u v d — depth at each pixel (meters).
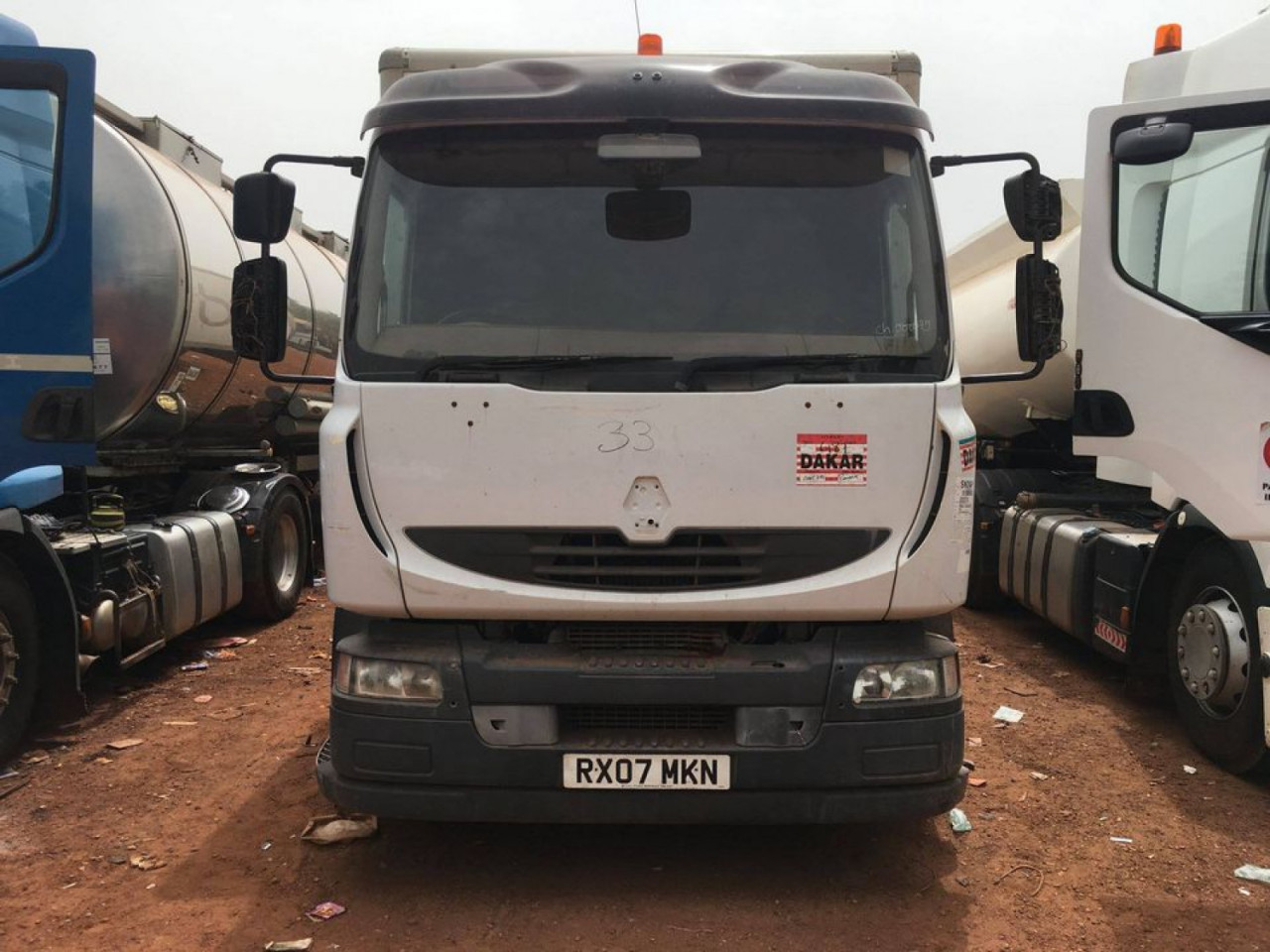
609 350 3.53
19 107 4.57
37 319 4.54
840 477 3.47
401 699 3.50
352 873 3.79
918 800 3.49
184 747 5.10
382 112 3.73
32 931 3.37
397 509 3.49
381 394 3.49
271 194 3.79
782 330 3.57
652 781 3.44
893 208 3.68
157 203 6.29
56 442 4.56
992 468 9.15
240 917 3.46
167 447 7.22
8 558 4.88
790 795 3.45
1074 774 4.78
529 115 3.67
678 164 3.68
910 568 3.45
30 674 5.00
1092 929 3.41
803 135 3.70
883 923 3.44
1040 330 3.80
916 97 4.56
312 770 4.78
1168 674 5.57
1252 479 3.75
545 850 4.00
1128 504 7.30
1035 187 3.82
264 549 7.51
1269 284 4.27
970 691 6.11
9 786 4.61
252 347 3.79
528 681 3.44
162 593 6.20
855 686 3.46
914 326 3.59
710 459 3.45
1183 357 3.89
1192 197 4.24
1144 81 5.67
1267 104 3.96
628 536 3.44
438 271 3.64
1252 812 4.36
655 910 3.53
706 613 3.44
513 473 3.46
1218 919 3.48
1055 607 6.60
